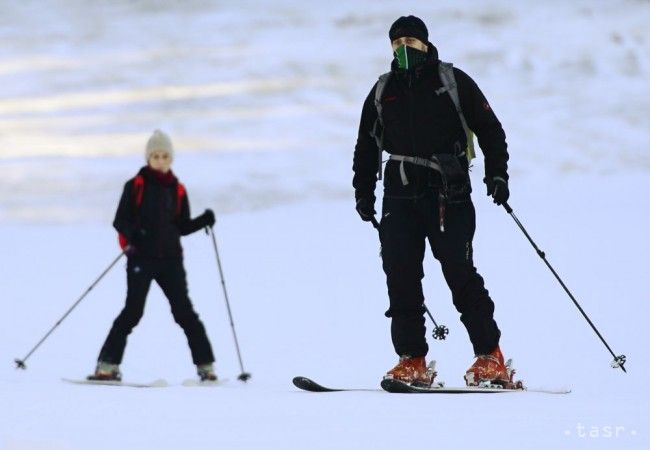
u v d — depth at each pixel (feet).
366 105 70.33
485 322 67.77
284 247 148.66
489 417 52.13
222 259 141.18
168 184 86.84
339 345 96.94
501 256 133.90
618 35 369.09
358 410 54.75
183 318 86.58
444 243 67.67
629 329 98.17
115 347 84.48
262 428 49.01
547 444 45.03
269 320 107.45
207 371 86.02
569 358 89.20
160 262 86.22
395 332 68.49
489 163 67.82
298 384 65.87
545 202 183.11
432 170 67.77
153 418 52.37
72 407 56.08
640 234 147.13
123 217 86.22
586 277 120.78
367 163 71.56
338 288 121.60
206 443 45.34
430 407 55.88
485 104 67.87
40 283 130.21
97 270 139.33
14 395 60.80
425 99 67.92
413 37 68.03
